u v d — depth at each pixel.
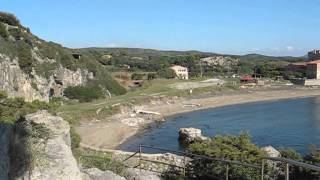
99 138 61.78
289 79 191.62
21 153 9.45
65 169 9.55
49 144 9.62
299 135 68.00
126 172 14.46
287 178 8.66
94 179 11.91
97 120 77.56
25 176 9.28
